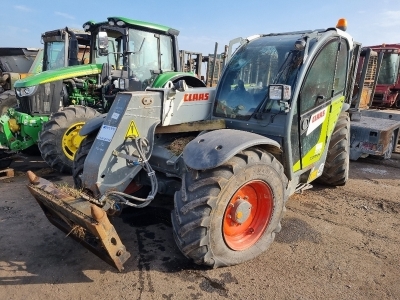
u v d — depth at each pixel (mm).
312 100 3406
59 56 7043
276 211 2990
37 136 5535
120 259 2506
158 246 3125
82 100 6238
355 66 4582
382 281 2707
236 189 2602
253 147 2838
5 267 2758
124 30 5996
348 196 4527
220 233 2611
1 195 4336
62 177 5156
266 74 3338
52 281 2598
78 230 2615
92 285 2559
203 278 2666
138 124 3012
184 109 3346
